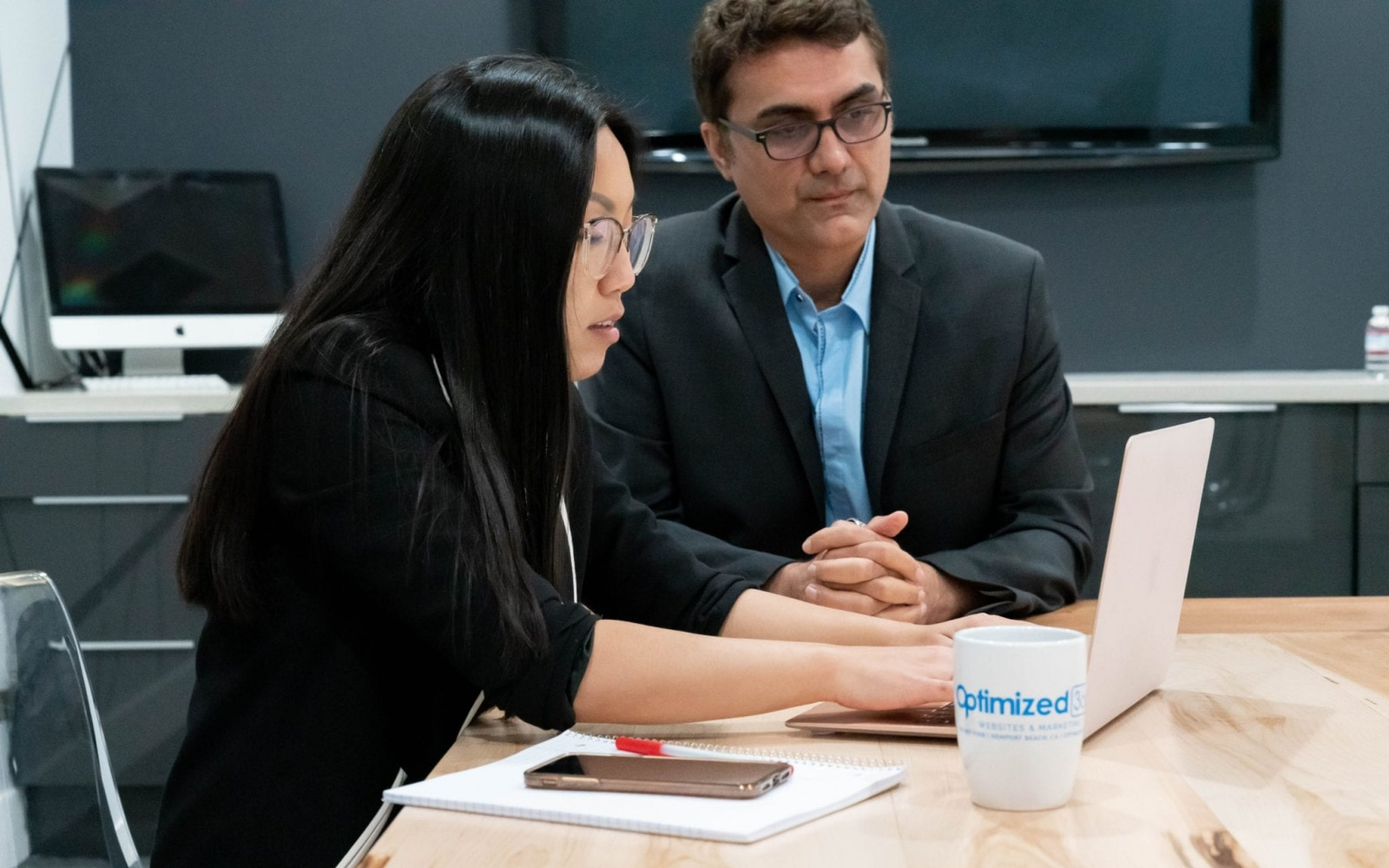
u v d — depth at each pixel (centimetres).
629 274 111
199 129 322
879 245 176
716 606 127
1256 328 317
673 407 177
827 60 161
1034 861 67
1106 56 309
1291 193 315
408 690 108
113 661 279
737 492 176
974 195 319
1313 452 275
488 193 103
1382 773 80
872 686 96
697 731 99
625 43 310
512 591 98
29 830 97
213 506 106
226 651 107
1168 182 316
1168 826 72
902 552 142
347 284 107
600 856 71
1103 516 276
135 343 303
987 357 173
